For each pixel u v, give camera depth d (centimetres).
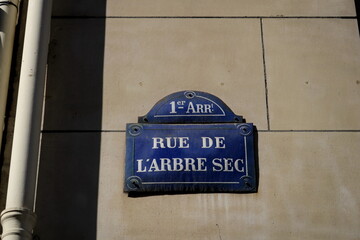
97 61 685
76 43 693
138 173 630
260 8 713
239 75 680
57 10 707
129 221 617
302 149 648
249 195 627
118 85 675
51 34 696
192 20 707
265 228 615
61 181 632
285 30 703
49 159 640
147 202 624
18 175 600
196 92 670
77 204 624
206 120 654
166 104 663
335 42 699
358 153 648
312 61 689
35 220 597
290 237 612
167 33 701
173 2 715
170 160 634
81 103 666
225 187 627
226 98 669
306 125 658
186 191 626
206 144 642
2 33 668
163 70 682
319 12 712
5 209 592
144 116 657
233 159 637
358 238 613
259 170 637
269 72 682
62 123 655
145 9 711
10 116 659
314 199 627
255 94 671
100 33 699
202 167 632
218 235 612
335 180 636
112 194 627
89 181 633
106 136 652
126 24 704
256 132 654
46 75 675
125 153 641
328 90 676
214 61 687
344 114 665
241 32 701
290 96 671
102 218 618
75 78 677
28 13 675
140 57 688
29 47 653
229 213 620
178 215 619
